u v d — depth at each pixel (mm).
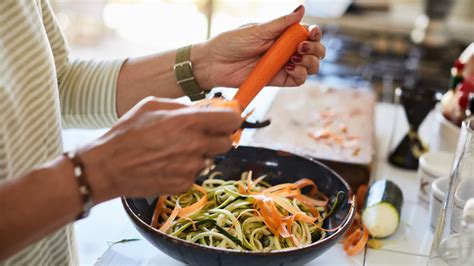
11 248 435
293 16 630
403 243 704
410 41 2043
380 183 744
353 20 2172
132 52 2531
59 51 691
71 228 588
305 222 635
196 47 695
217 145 465
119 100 714
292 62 650
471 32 2137
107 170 448
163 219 647
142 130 448
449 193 614
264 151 732
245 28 659
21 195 432
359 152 840
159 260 642
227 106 536
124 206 594
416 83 1655
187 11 2932
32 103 508
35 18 518
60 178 441
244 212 625
